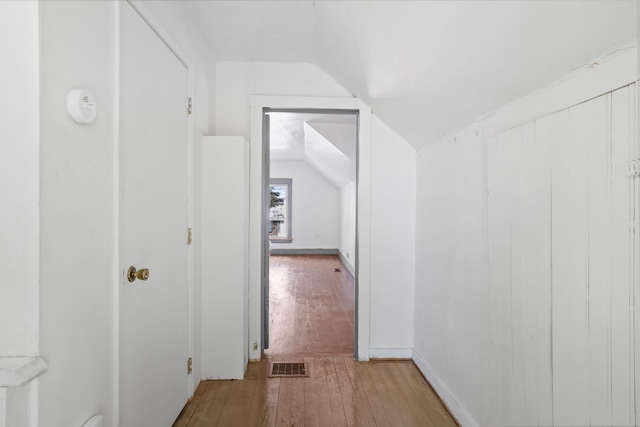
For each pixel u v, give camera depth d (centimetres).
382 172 250
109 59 116
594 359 93
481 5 99
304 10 185
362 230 249
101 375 113
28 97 83
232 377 220
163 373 160
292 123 394
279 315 352
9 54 83
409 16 127
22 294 84
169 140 167
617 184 85
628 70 81
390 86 190
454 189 184
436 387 205
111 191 117
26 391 82
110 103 116
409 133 233
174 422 174
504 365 136
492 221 145
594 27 83
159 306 155
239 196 218
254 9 185
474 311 161
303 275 558
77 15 98
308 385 214
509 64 115
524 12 92
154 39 150
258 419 179
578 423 98
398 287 252
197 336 210
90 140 105
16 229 83
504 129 137
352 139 377
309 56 240
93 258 108
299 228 793
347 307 381
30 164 83
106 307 115
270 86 249
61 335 93
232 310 219
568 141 101
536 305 117
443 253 199
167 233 164
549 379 111
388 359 252
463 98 152
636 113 80
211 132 238
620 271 84
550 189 109
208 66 230
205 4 180
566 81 103
